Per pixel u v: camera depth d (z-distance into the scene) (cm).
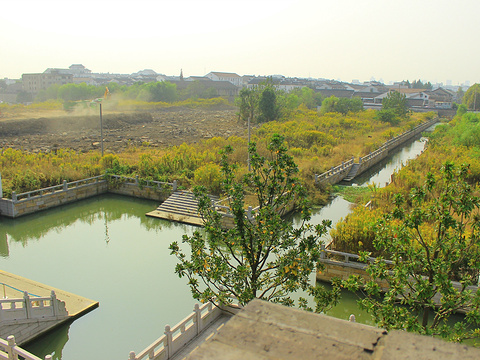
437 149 4109
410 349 209
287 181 1214
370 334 227
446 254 954
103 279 1922
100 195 3284
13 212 2673
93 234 2519
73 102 7288
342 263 1772
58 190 2992
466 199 916
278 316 244
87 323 1570
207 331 1377
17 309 1364
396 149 5769
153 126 6369
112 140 5009
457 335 914
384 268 1024
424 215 963
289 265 1095
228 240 1201
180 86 12650
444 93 14075
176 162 3459
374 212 2125
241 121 7125
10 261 2117
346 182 3825
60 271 2002
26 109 6981
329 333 229
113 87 10531
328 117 7281
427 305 922
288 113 7338
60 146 4503
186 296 1786
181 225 2664
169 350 1227
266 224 1126
